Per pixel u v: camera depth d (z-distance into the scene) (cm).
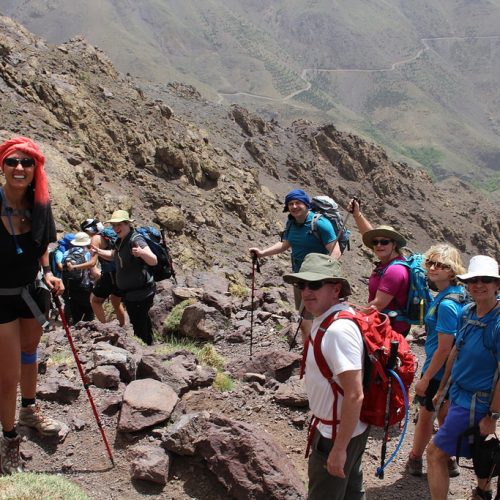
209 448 609
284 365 870
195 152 5975
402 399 480
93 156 4544
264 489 571
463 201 13312
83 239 1197
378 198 10638
